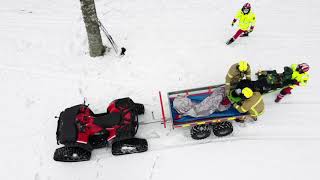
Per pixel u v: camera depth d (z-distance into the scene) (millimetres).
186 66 9070
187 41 9648
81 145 7062
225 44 9562
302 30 9969
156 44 9570
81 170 7484
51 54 9430
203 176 7359
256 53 9391
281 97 8227
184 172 7418
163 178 7355
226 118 7359
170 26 10047
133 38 9727
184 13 10398
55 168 7527
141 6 10594
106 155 7660
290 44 9625
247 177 7340
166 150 7688
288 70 7387
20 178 7402
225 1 10727
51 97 8570
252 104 7082
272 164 7508
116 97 8508
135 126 7328
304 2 10742
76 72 9008
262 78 7707
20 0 10820
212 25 10062
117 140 7199
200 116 7395
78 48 9508
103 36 9664
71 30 9945
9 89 8750
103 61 9172
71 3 10703
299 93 8609
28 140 7926
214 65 9094
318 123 8109
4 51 9484
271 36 9812
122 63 9148
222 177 7340
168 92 7941
